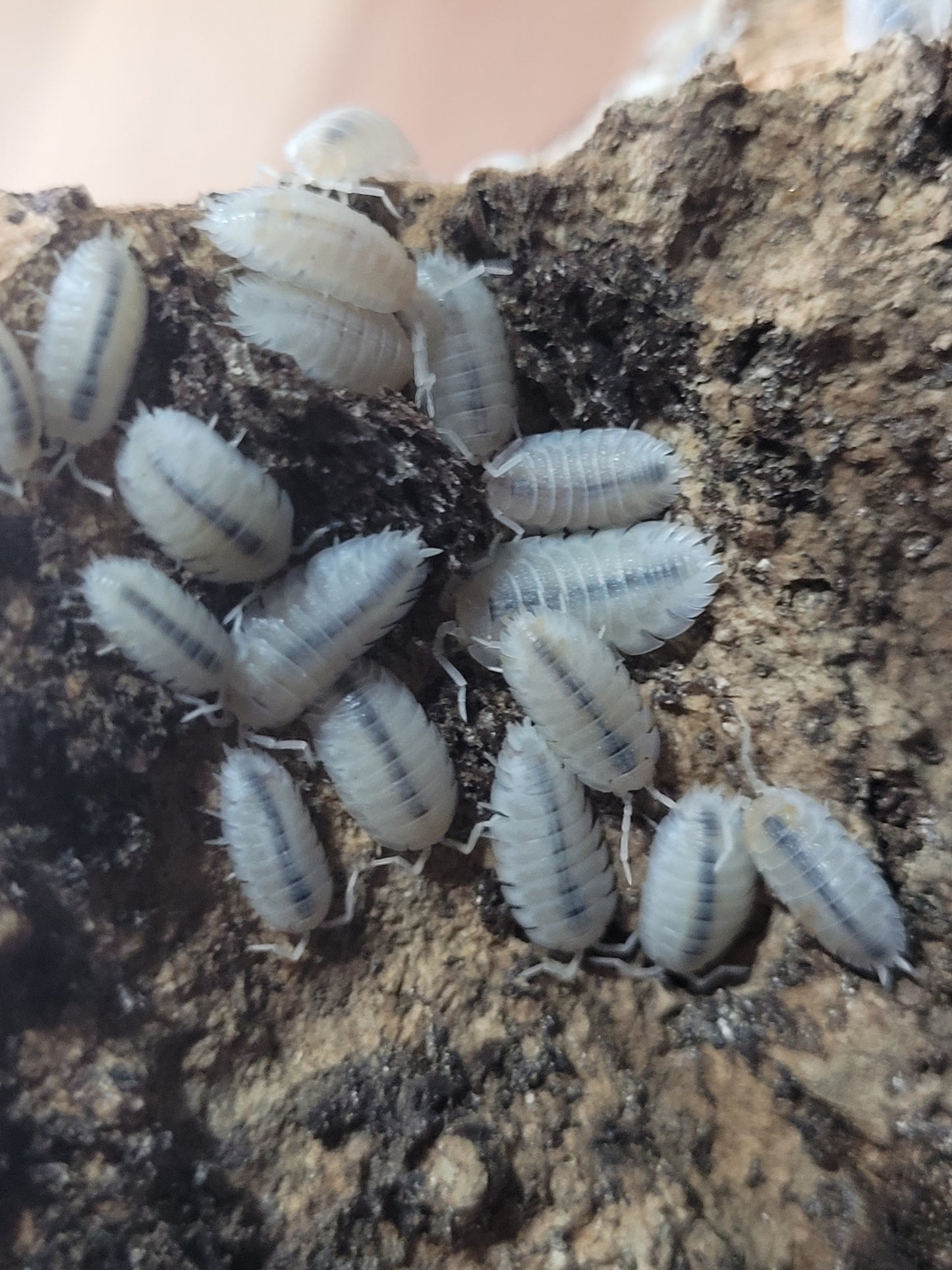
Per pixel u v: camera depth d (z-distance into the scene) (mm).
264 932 54
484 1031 53
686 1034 53
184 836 53
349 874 55
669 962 53
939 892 49
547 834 52
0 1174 45
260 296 52
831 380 49
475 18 104
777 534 52
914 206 47
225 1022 52
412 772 52
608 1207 48
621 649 55
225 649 52
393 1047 52
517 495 55
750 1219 48
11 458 49
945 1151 46
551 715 52
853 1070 49
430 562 56
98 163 109
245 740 54
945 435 47
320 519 56
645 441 54
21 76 111
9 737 49
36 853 49
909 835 51
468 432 55
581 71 100
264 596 54
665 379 54
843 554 51
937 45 46
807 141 48
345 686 53
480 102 104
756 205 50
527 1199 48
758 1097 50
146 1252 45
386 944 55
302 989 54
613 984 54
